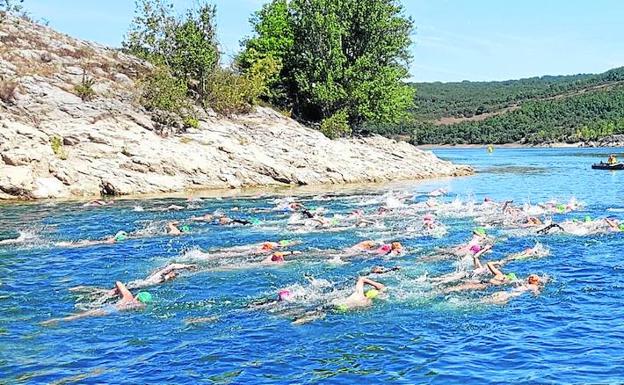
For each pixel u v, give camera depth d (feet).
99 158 126.52
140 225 85.66
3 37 154.30
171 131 144.36
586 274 55.36
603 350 36.88
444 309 45.70
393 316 44.21
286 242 70.74
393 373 34.30
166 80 149.59
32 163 118.01
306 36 201.26
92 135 128.06
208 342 39.29
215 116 163.63
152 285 53.26
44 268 60.29
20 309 46.52
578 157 317.01
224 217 90.33
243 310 46.03
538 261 60.70
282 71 209.87
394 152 190.49
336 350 37.81
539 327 41.42
